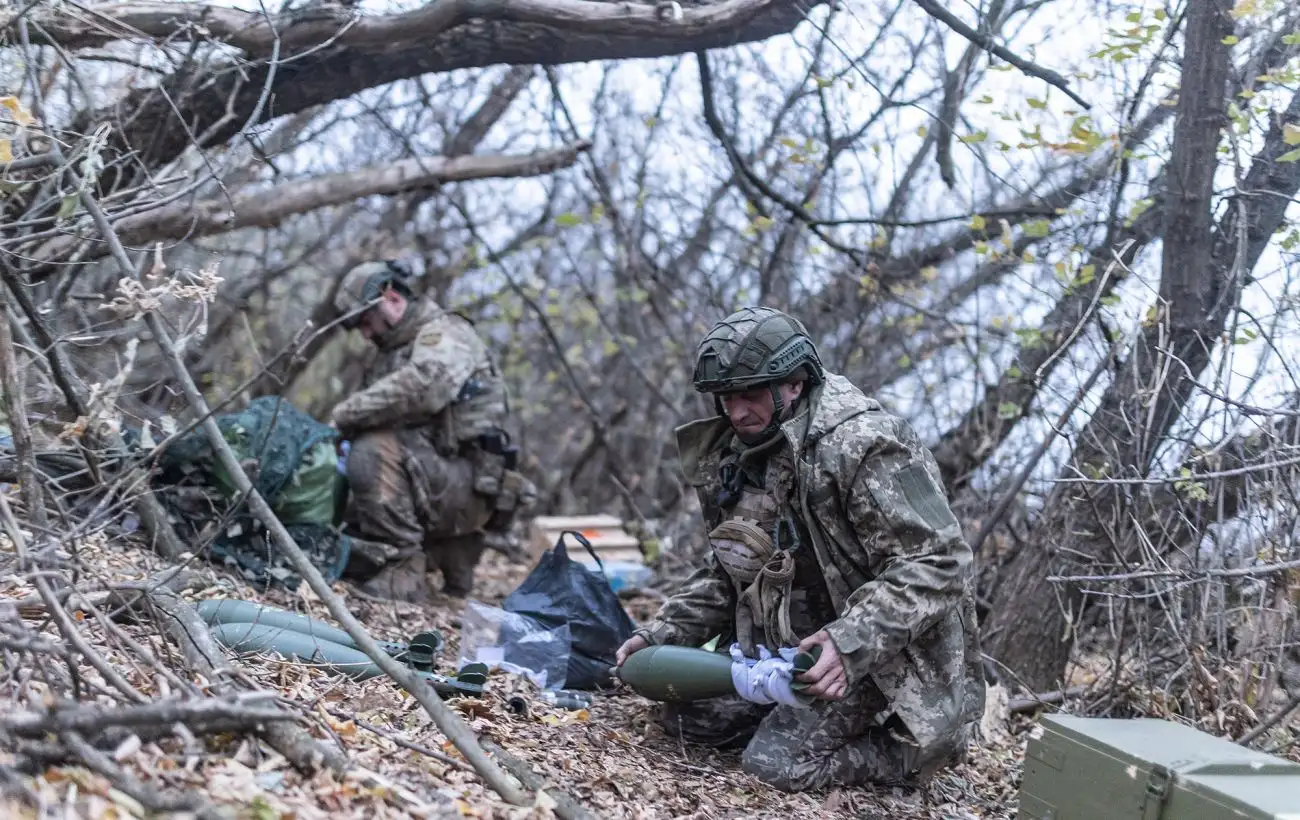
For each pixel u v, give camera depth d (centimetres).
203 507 461
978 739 414
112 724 210
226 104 484
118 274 555
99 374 459
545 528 652
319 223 831
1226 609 406
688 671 348
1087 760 280
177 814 199
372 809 229
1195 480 397
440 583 609
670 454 830
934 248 644
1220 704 379
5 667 248
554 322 888
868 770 350
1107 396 455
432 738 291
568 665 405
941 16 484
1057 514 468
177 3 464
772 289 706
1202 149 434
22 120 326
